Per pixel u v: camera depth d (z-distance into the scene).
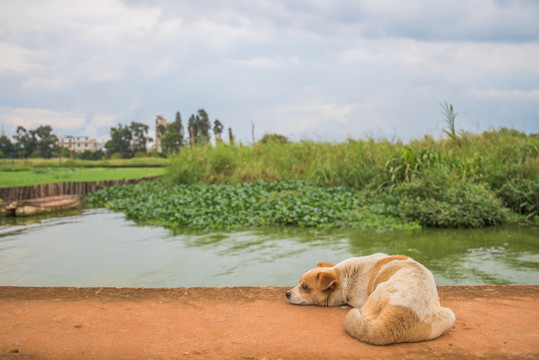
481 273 7.21
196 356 3.30
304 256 8.52
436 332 3.58
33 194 19.31
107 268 7.91
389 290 3.68
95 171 41.34
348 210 13.02
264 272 7.41
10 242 10.50
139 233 11.37
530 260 8.05
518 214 13.41
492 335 3.68
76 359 3.26
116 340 3.62
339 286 4.50
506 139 17.94
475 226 11.78
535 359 3.22
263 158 22.31
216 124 66.56
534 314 4.21
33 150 81.81
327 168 18.52
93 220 13.89
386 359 3.21
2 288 5.18
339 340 3.58
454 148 16.88
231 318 4.17
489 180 14.74
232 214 13.20
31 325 3.98
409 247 9.27
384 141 19.56
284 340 3.60
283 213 12.77
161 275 7.38
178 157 22.39
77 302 4.69
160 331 3.83
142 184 23.25
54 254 9.12
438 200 12.95
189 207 14.31
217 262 8.14
